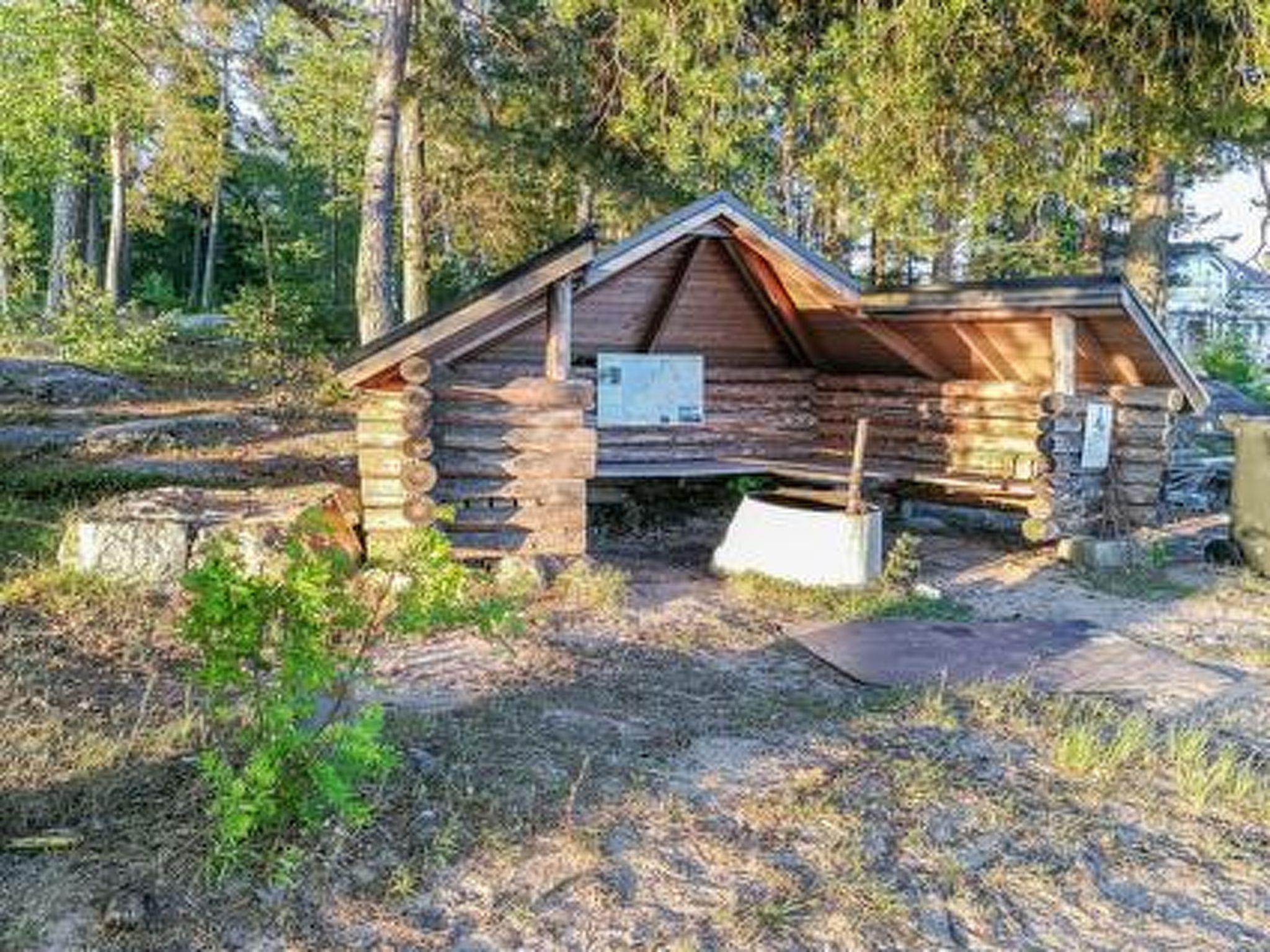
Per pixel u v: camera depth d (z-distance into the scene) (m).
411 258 17.61
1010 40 11.27
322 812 3.72
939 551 9.95
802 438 12.14
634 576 8.30
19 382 12.50
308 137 28.75
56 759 4.14
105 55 15.57
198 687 5.09
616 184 16.86
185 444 10.90
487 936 3.25
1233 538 9.70
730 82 12.30
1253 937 3.52
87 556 6.68
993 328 10.12
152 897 3.27
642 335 10.91
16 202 24.67
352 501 8.11
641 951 3.22
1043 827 4.19
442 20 15.95
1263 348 36.28
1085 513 9.81
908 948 3.33
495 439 7.54
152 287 33.28
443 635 6.29
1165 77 11.77
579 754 4.59
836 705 5.48
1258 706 5.83
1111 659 6.59
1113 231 22.41
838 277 10.17
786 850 3.88
